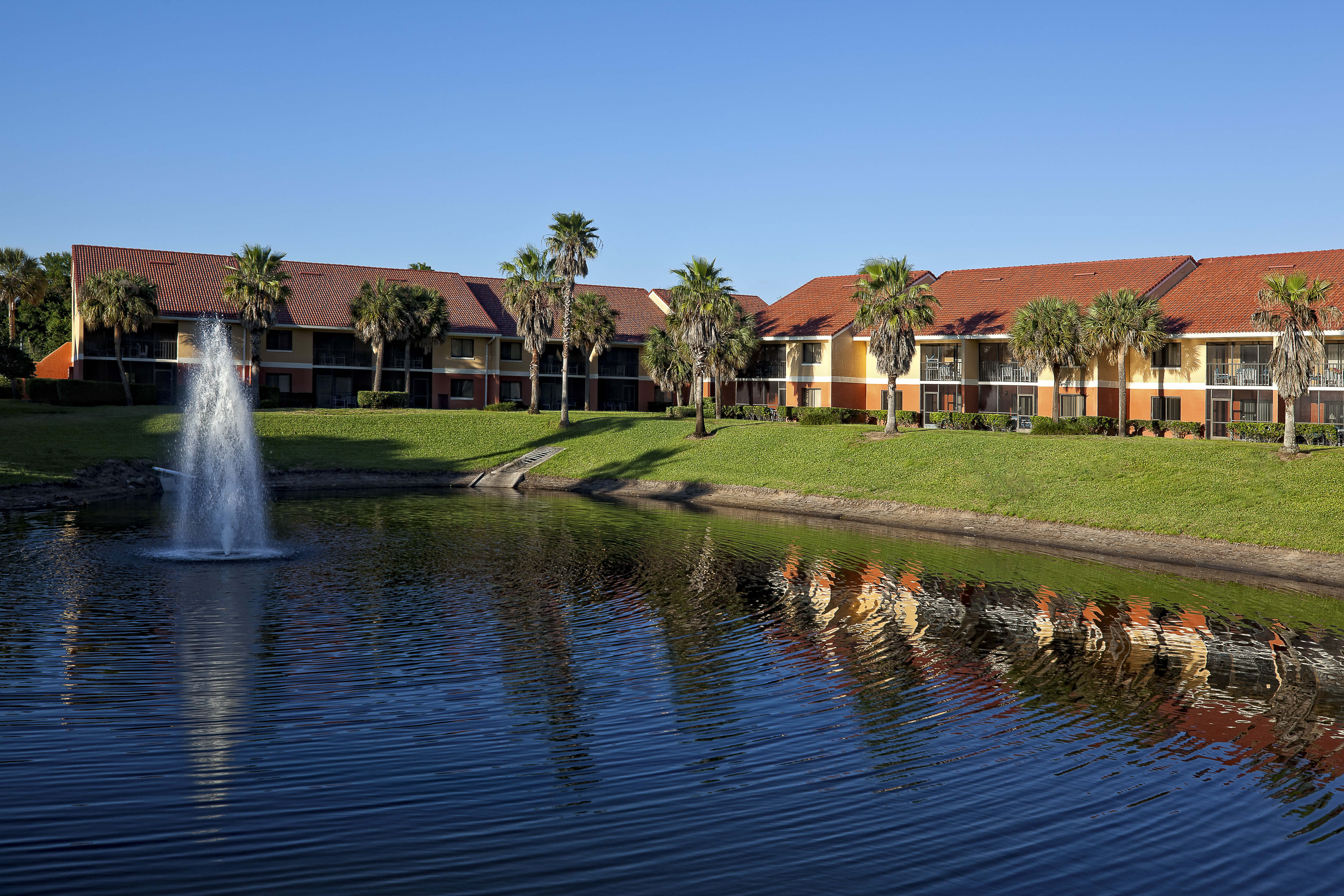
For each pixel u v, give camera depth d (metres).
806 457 53.16
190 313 69.44
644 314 87.62
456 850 11.16
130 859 10.70
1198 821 12.35
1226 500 38.53
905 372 55.44
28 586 23.98
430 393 76.94
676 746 14.43
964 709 16.36
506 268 67.50
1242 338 56.06
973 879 10.87
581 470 56.78
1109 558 33.03
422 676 17.48
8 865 10.49
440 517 40.06
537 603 23.59
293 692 16.38
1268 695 17.42
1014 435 53.22
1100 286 64.69
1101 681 18.09
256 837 11.31
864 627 21.84
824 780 13.34
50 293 98.75
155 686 16.44
